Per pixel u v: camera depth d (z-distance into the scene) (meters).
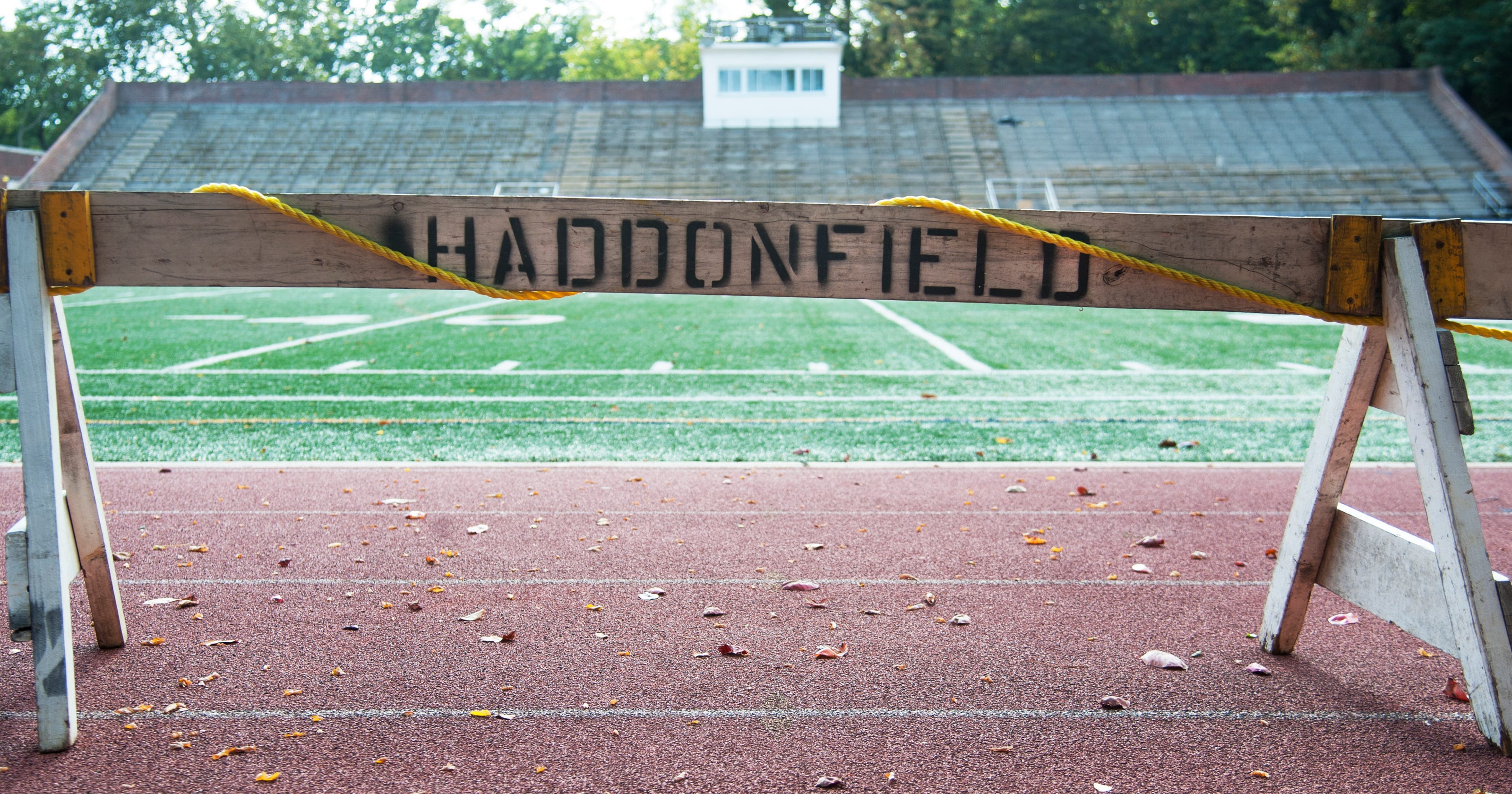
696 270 2.45
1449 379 2.28
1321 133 33.88
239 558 3.73
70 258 2.33
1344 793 2.12
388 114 36.47
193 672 2.69
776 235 2.45
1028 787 2.14
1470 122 32.66
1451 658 2.82
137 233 2.36
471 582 3.48
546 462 5.54
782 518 4.38
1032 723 2.44
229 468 5.27
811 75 35.31
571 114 36.50
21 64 50.00
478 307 15.96
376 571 3.59
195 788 2.10
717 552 3.87
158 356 9.90
